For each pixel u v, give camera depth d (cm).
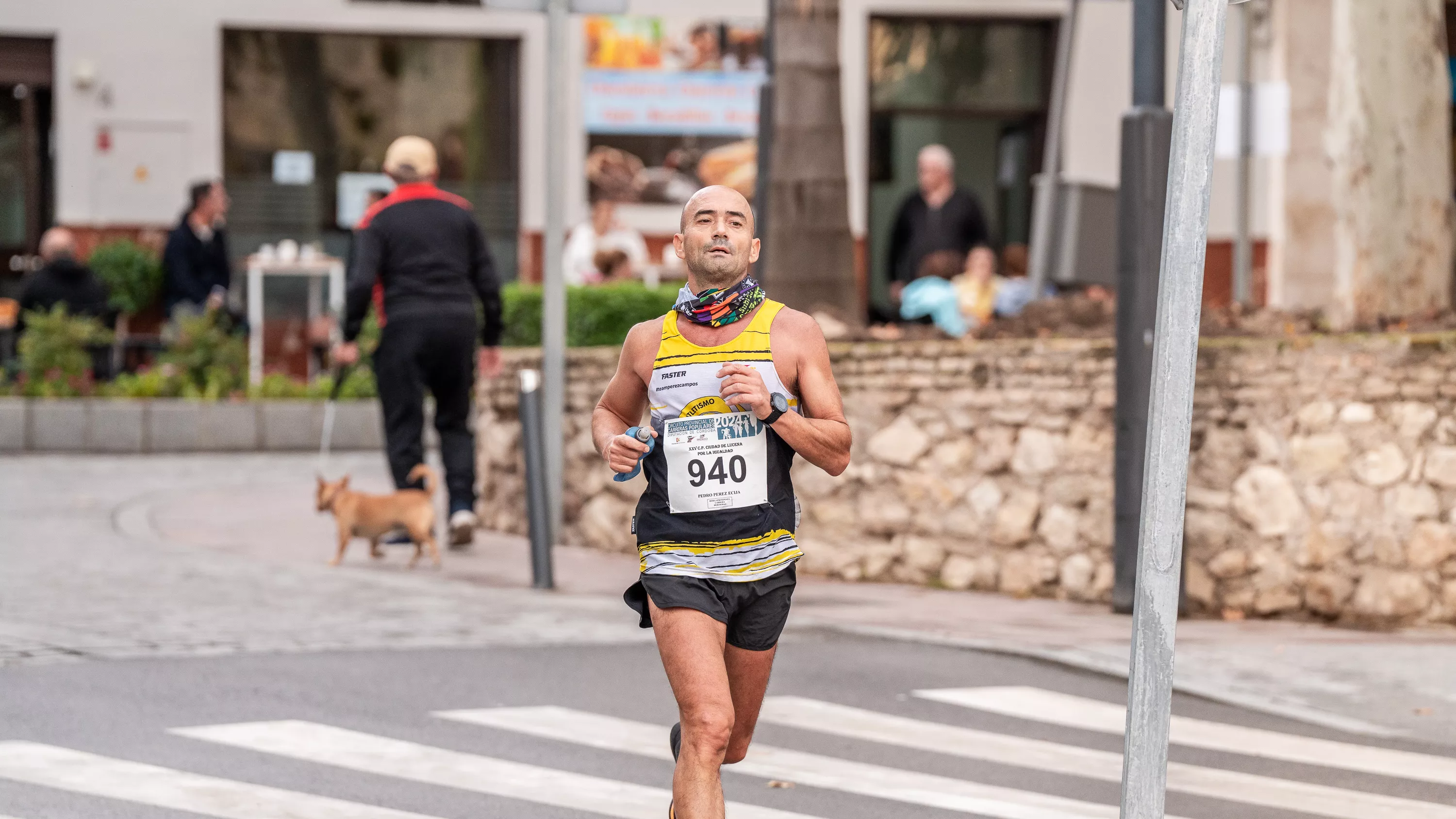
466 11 4975
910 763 1466
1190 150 970
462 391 2559
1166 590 965
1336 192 2477
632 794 1345
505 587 2281
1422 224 2473
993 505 2305
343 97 4956
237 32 4903
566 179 4741
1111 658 1852
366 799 1312
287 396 4041
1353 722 1614
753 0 4969
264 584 2261
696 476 1047
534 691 1692
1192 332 966
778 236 2702
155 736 1481
